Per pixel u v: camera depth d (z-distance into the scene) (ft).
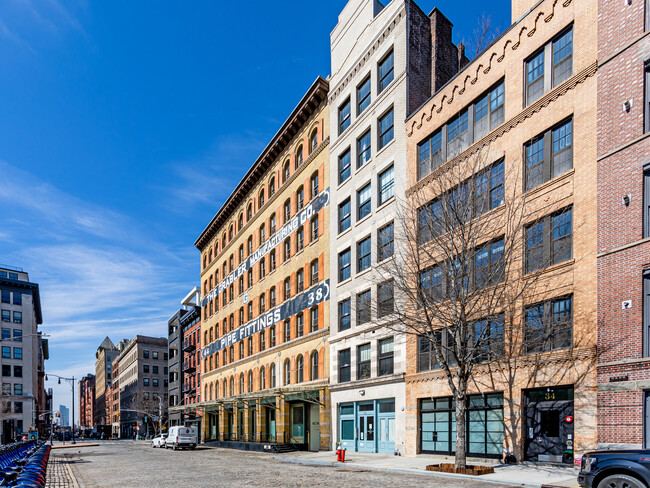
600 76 56.29
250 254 155.12
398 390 83.20
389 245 86.28
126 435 386.11
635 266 50.24
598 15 57.36
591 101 57.00
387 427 86.43
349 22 110.52
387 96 94.43
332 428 102.63
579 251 56.18
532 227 62.85
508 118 68.23
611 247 52.70
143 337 359.46
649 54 51.83
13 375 292.20
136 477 64.44
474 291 59.82
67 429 419.54
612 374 50.55
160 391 359.05
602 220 53.98
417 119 86.12
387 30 96.68
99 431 444.96
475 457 67.46
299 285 122.83
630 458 33.76
